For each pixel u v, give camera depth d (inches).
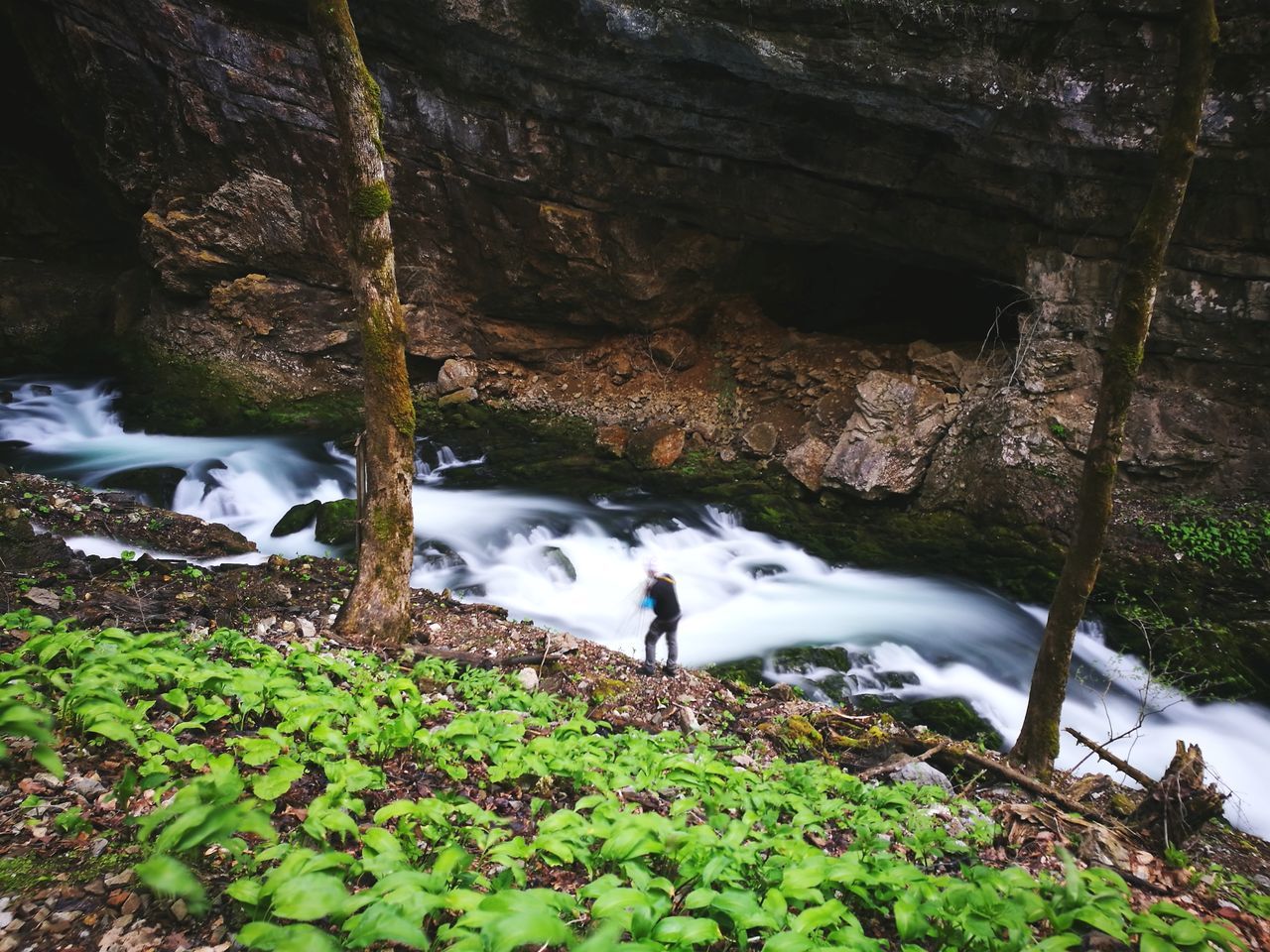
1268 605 508.4
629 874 132.0
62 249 919.0
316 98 705.6
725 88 595.5
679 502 653.9
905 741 310.8
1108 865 221.5
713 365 797.2
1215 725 415.5
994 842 231.3
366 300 302.4
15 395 735.1
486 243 771.4
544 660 343.0
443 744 205.5
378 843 130.6
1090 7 510.0
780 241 738.8
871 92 550.0
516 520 595.8
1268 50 490.3
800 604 512.7
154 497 576.1
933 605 515.5
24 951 118.9
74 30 705.6
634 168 685.9
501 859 139.5
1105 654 474.3
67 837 144.9
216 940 126.0
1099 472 269.4
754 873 154.9
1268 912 219.1
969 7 517.7
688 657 434.6
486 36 601.9
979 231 640.4
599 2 543.5
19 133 925.8
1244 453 563.8
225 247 778.8
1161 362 588.7
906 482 624.7
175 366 790.5
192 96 718.5
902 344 753.0
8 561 337.4
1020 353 615.5
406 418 315.3
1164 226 250.8
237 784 130.4
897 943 160.1
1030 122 548.4
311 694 207.9
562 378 830.5
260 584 372.2
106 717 160.2
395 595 324.5
